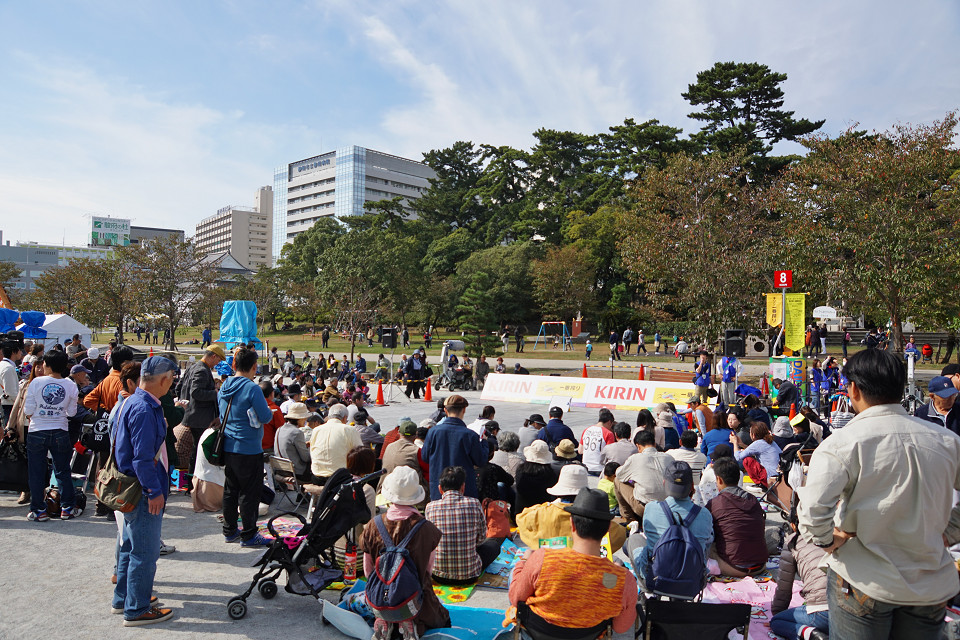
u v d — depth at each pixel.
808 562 4.13
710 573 5.43
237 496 6.20
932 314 23.30
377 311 58.56
